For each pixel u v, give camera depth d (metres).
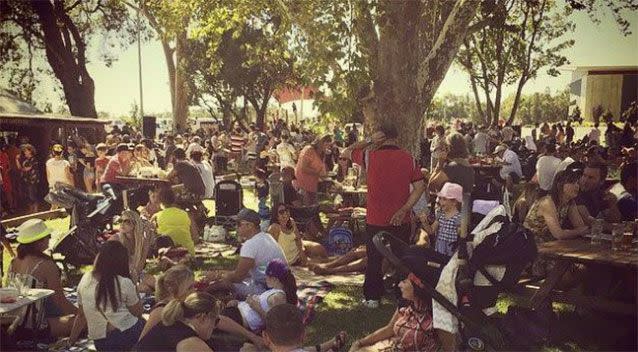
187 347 3.24
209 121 24.52
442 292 3.86
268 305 4.43
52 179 9.83
